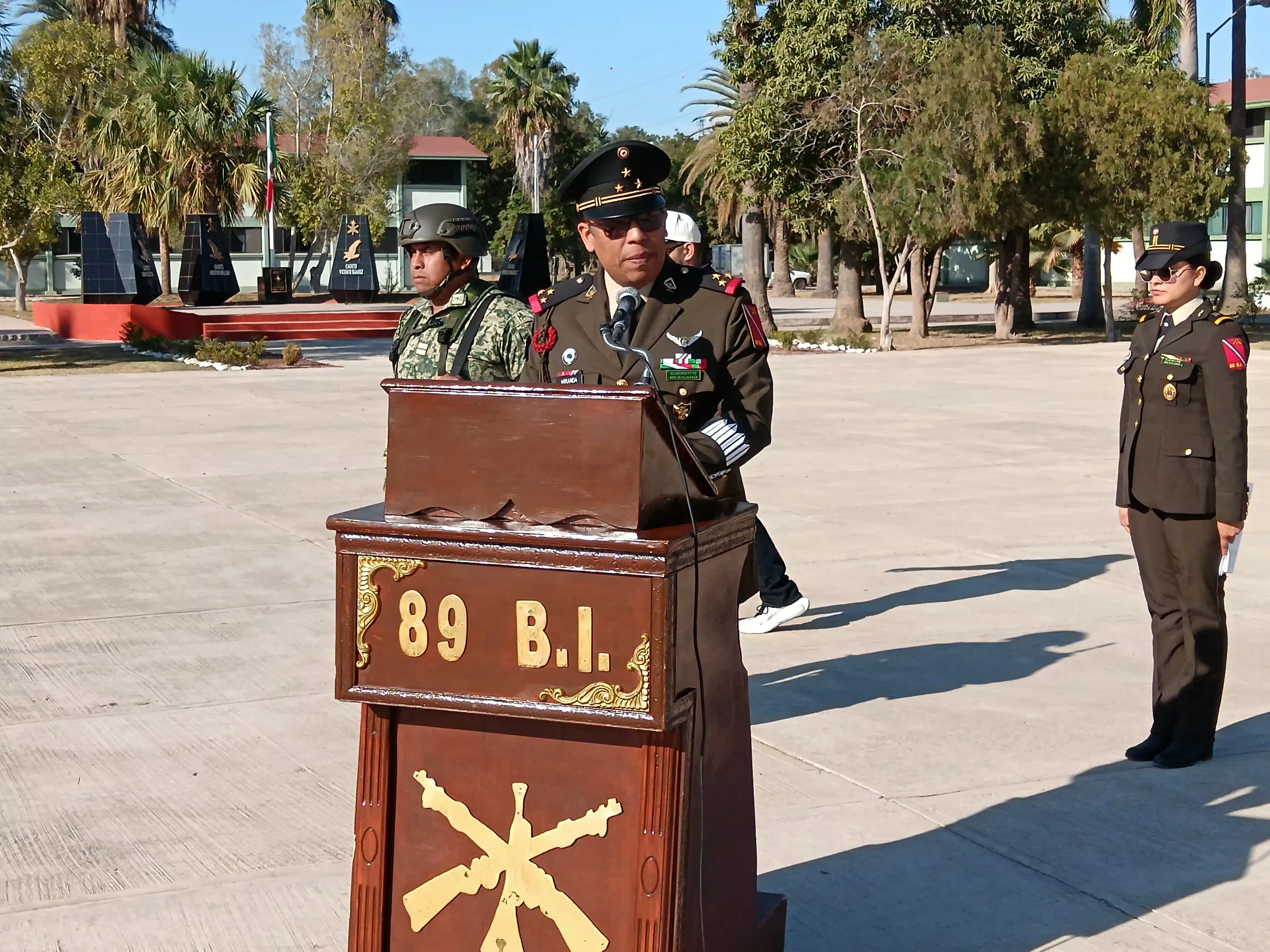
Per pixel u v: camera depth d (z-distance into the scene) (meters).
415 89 48.84
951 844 4.15
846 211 27.44
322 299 42.88
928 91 26.09
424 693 2.51
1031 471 11.56
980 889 3.85
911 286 31.28
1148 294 4.78
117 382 21.02
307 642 6.47
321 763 4.88
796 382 20.27
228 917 3.69
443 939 2.63
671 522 2.54
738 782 2.88
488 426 2.49
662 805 2.48
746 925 2.96
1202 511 4.67
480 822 2.60
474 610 2.46
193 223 38.78
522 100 58.25
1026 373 21.41
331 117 45.81
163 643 6.45
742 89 31.67
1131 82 27.19
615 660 2.39
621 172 3.17
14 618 6.91
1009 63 27.17
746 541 2.81
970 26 26.92
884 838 4.20
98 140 40.69
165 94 40.19
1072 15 29.30
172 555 8.41
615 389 2.41
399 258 57.38
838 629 6.71
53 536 8.99
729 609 2.80
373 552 2.51
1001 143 25.80
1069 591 7.42
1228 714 5.38
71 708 5.50
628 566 2.35
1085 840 4.18
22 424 15.27
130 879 3.93
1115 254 57.75
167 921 3.66
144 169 40.50
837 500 10.21
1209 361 4.59
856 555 8.34
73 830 4.29
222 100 40.72
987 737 5.12
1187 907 3.74
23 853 4.11
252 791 4.62
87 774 4.77
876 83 27.12
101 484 11.12
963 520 9.42
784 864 4.02
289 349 24.36
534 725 2.55
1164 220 26.84
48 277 52.00
